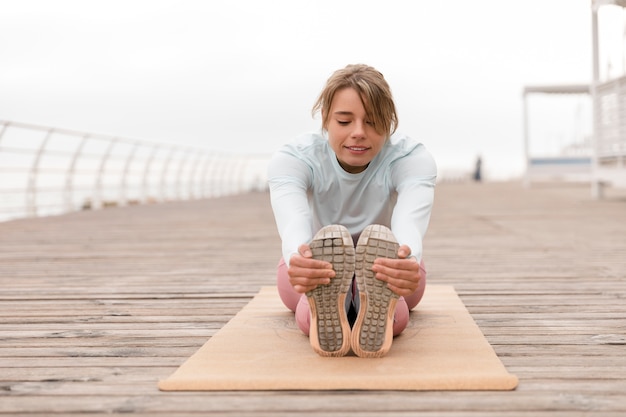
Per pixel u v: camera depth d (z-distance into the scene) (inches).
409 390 53.4
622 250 155.5
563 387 53.6
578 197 394.6
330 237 56.1
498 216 267.4
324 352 61.4
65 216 315.6
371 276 57.5
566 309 87.8
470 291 103.5
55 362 63.6
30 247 180.9
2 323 82.5
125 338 73.8
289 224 63.1
